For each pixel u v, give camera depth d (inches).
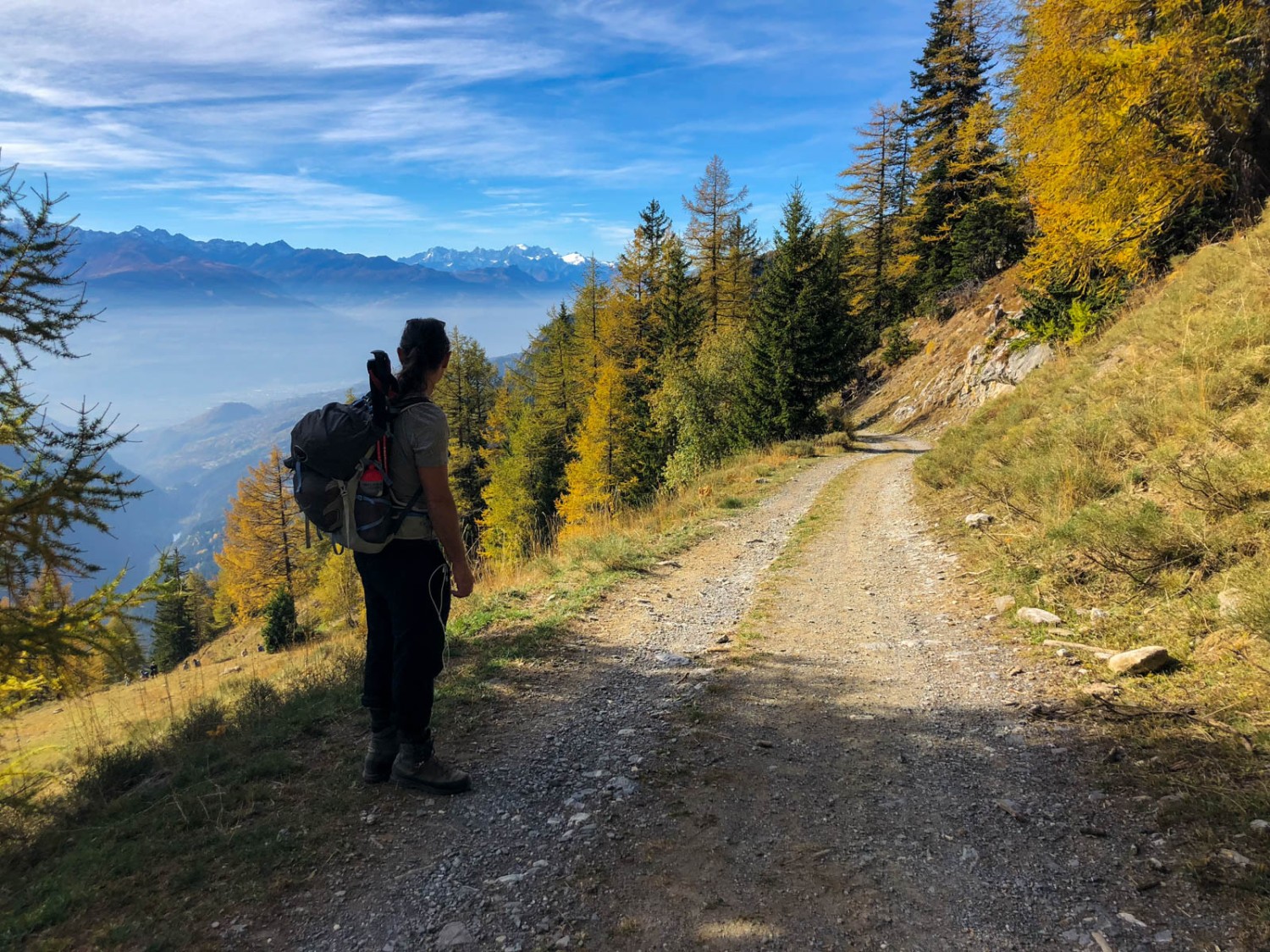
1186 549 181.2
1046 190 662.5
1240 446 217.6
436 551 114.5
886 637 203.9
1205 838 89.7
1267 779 98.3
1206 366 290.2
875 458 858.1
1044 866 90.2
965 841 97.7
